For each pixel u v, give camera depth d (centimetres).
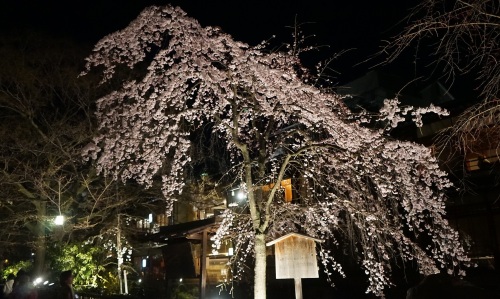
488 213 1330
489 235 1327
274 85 915
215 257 1902
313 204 1058
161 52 948
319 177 1027
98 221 1889
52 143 1697
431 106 921
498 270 1272
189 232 1327
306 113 915
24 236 1961
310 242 923
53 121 1742
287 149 1040
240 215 1119
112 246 1828
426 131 1493
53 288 1263
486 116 630
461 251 964
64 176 1703
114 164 1052
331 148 968
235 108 980
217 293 1636
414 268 1323
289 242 930
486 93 592
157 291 1566
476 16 558
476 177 1330
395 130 1544
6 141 1692
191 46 934
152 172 1033
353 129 891
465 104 1365
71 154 1694
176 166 1023
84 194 1931
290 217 1113
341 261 1473
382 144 933
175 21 938
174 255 1445
